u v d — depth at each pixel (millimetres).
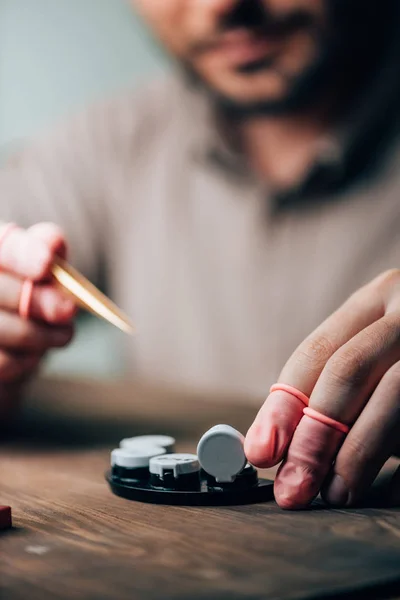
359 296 452
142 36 1622
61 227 1219
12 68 1741
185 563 347
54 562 351
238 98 966
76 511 417
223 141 1100
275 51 903
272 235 1080
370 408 408
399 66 1029
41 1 1715
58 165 1251
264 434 412
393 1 1005
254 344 1088
